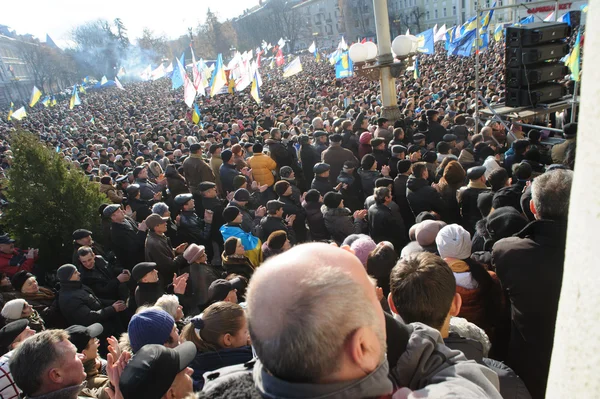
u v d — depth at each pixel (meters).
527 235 2.25
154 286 4.19
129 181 9.09
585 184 0.46
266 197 6.83
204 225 6.23
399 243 5.00
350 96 20.14
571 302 0.48
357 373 0.81
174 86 21.28
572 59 8.55
